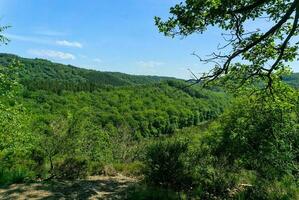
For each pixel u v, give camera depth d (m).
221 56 10.27
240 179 9.58
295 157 10.45
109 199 7.76
